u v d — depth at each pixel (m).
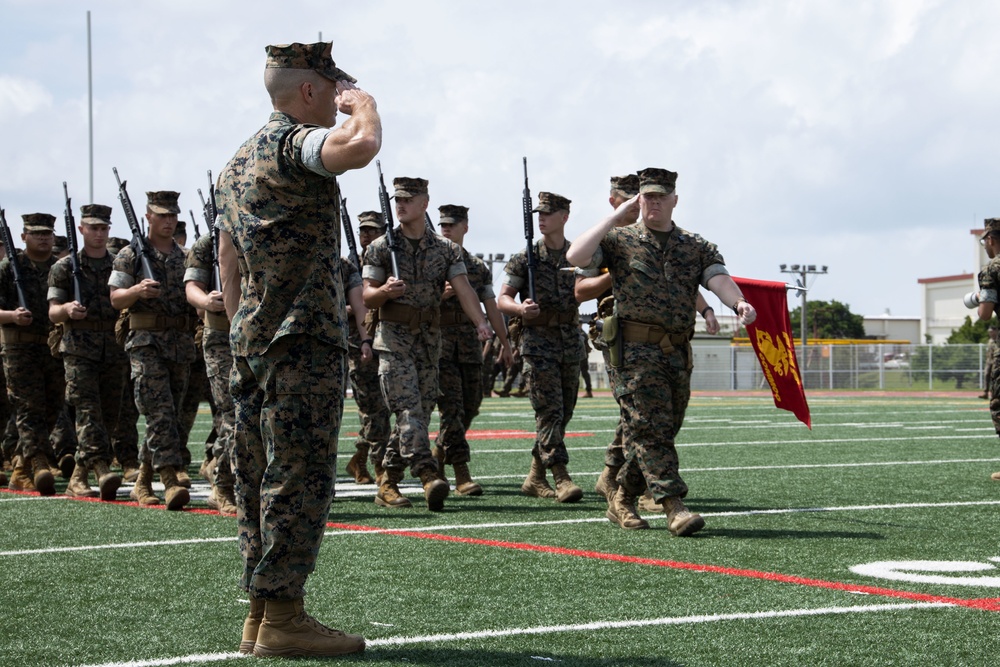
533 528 8.63
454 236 11.96
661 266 8.16
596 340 8.60
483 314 10.31
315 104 4.96
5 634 5.27
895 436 18.62
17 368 11.75
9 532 8.45
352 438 18.77
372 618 5.56
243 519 5.02
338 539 8.02
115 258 10.59
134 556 7.34
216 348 9.64
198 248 9.61
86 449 10.98
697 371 57.91
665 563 7.00
